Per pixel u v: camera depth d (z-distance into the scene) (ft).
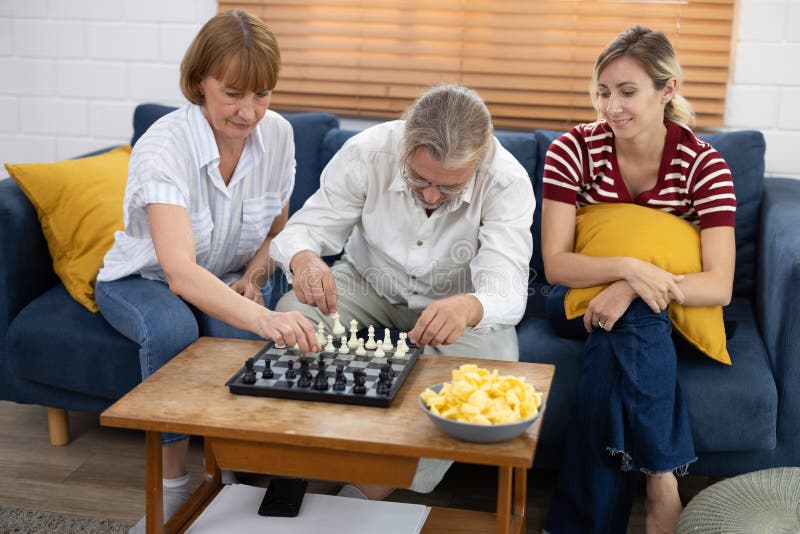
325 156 9.30
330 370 5.90
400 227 7.32
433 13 9.94
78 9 10.65
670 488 6.85
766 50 9.46
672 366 6.85
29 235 8.33
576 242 7.63
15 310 8.24
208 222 7.19
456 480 8.14
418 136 5.86
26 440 8.71
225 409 5.37
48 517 7.31
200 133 6.88
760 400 6.98
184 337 6.91
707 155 7.48
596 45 9.64
